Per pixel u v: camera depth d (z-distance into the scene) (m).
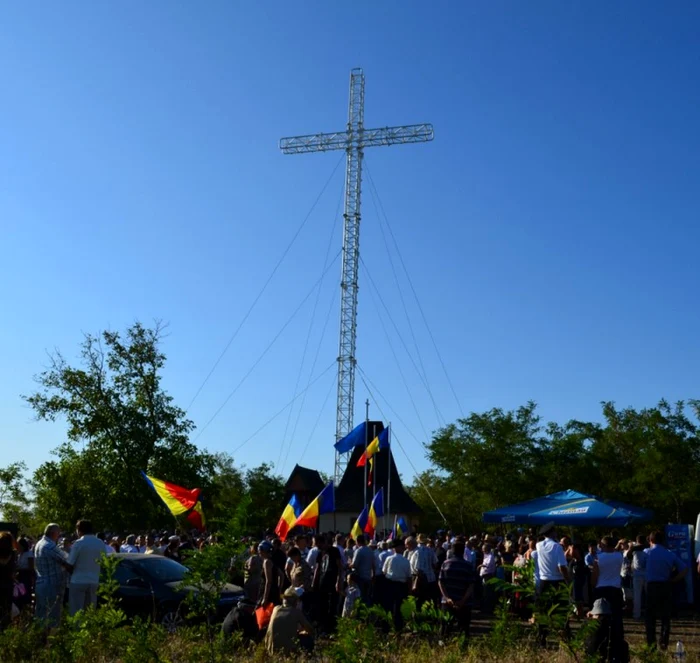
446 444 50.62
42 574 13.21
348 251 63.28
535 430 50.12
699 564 14.91
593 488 47.97
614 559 13.33
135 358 37.78
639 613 20.16
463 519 65.75
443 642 10.83
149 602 14.99
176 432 38.09
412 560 16.22
